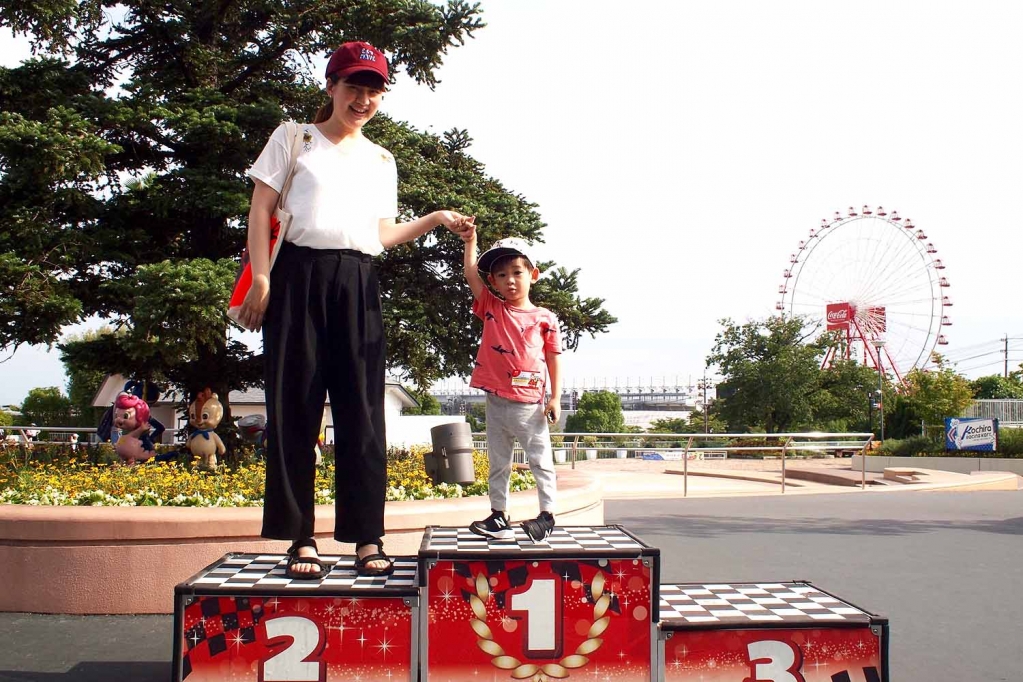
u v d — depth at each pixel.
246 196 8.88
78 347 9.57
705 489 16.73
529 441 4.05
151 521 5.45
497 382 4.09
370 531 3.67
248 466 9.10
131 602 5.43
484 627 3.30
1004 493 16.62
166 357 8.01
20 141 7.60
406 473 8.21
